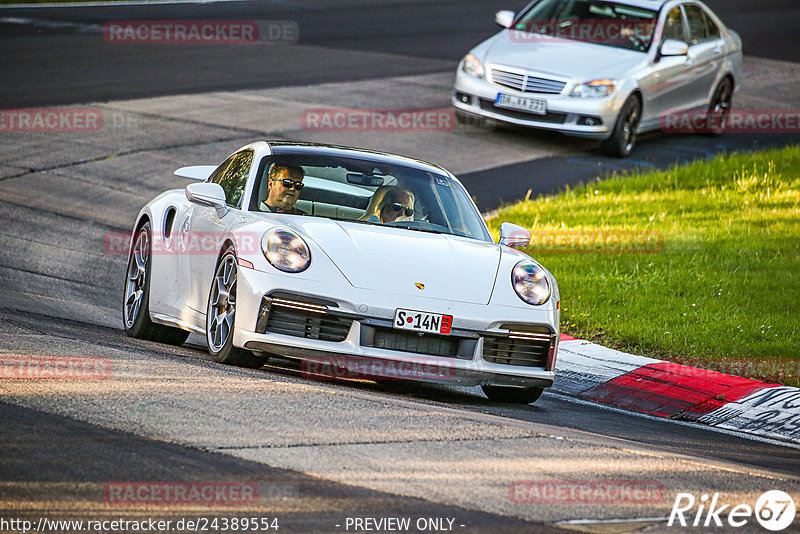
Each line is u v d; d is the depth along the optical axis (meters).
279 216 24.42
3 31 79.06
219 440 16.20
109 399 17.94
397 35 87.94
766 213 44.81
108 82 64.62
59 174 47.38
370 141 54.84
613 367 29.16
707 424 25.77
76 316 29.12
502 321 22.66
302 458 15.73
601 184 49.81
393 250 23.45
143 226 28.97
